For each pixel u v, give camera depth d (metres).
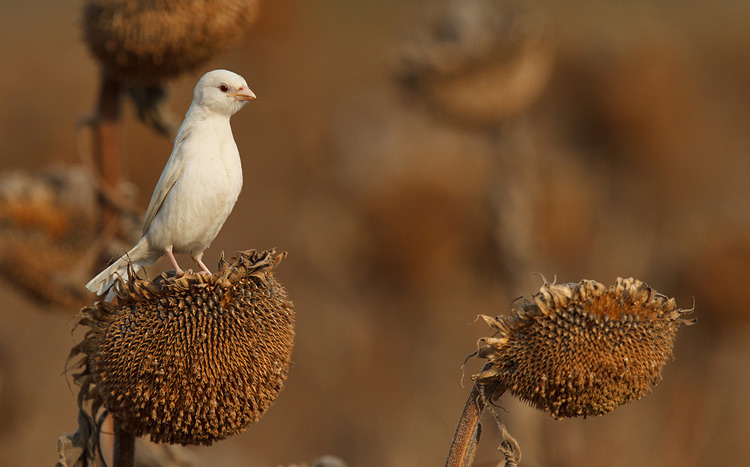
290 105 29.31
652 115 21.72
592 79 21.98
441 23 14.58
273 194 26.66
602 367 5.29
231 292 5.34
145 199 18.06
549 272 18.56
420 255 17.92
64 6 46.19
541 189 18.50
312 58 33.56
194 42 7.87
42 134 23.31
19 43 37.53
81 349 5.51
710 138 29.69
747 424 16.25
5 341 14.27
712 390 16.25
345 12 46.84
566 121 22.14
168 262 11.52
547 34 14.62
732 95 35.81
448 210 17.86
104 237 8.81
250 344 5.25
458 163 18.06
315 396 18.66
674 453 15.87
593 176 21.14
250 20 8.14
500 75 14.18
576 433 14.33
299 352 19.16
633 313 5.37
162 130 8.82
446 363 18.67
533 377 5.34
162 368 5.16
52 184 10.10
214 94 6.62
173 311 5.25
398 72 14.66
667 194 21.95
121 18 7.75
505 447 5.39
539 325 5.38
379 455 17.16
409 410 18.09
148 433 5.45
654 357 5.36
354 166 20.41
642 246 19.67
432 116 15.06
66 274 9.83
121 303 5.38
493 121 14.70
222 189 6.59
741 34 43.53
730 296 15.66
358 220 19.09
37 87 26.81
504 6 14.58
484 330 18.48
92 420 5.80
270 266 5.41
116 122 8.73
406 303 18.78
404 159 18.75
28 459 13.54
